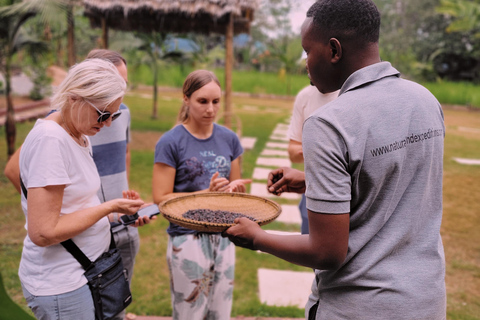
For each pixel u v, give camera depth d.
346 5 1.32
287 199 6.23
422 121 1.33
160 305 3.35
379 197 1.33
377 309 1.31
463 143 11.55
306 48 1.43
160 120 12.73
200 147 2.49
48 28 10.44
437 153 1.37
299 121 3.12
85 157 1.81
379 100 1.31
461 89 22.30
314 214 1.27
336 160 1.25
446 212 6.13
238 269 4.04
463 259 4.61
